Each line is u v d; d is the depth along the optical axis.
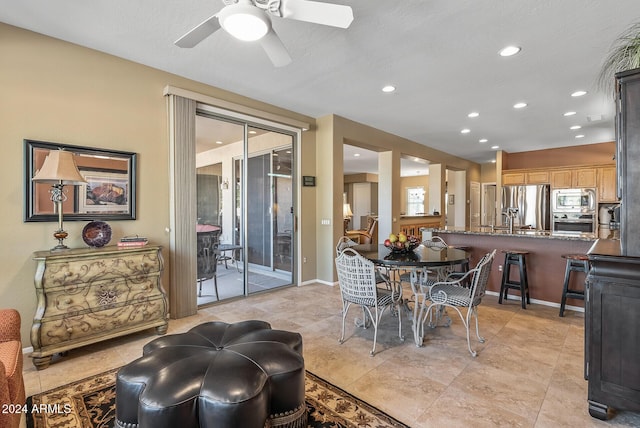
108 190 3.05
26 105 2.63
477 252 4.55
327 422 1.79
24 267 2.63
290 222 4.89
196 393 1.40
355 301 2.75
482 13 2.37
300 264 4.89
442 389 2.11
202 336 1.91
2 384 1.20
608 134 6.12
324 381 2.21
